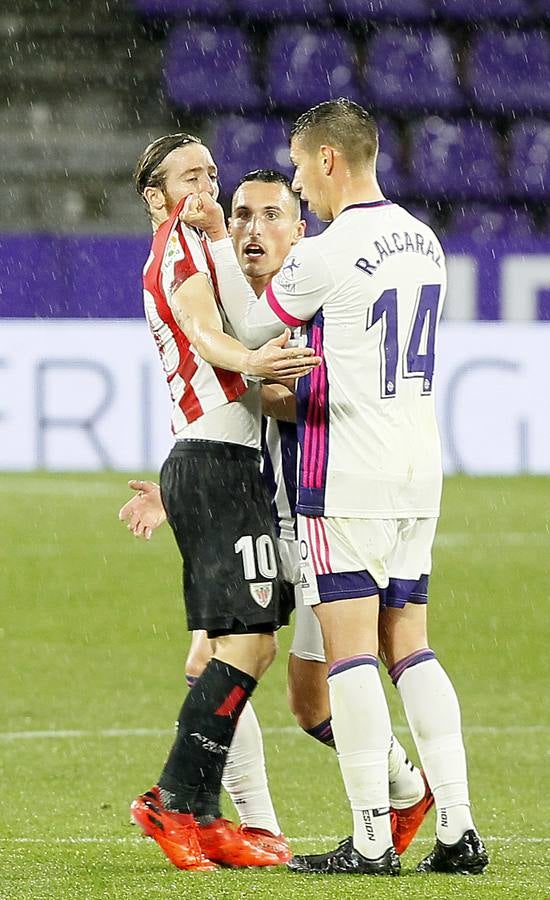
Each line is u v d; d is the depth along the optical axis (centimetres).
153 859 1359
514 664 2870
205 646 1420
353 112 1243
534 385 5181
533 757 2098
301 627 1423
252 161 6812
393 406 1225
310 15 7169
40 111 6994
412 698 1258
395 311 1217
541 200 6806
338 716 1220
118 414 5100
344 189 1246
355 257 1208
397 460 1225
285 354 1186
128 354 5100
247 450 1303
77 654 2942
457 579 3641
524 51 7119
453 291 5572
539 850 1434
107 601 3419
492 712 2459
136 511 1434
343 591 1220
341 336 1213
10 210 6731
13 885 1177
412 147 6844
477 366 5172
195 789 1282
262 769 1415
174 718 2398
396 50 7094
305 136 1252
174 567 3791
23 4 7194
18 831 1591
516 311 5597
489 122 6950
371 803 1214
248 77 7081
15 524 4253
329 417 1223
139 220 6769
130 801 1797
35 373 5084
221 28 7169
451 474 5162
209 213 1305
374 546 1220
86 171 6838
